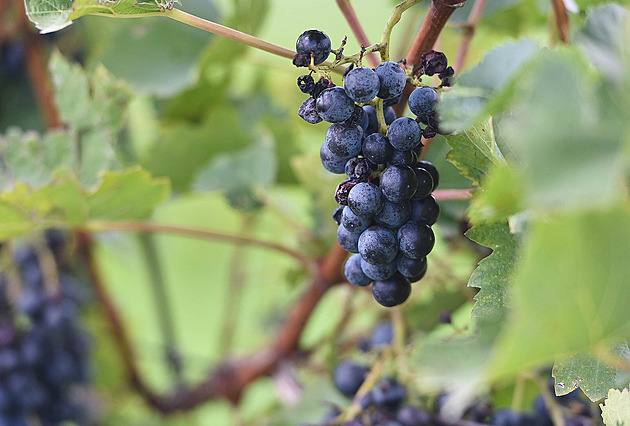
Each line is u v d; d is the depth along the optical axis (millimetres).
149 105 1022
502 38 847
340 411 674
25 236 855
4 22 869
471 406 647
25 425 873
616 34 438
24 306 858
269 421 856
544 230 404
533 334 408
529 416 644
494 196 433
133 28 902
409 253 512
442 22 531
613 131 397
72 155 748
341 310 815
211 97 951
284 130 925
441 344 512
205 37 911
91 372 948
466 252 772
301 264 816
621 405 524
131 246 1044
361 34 582
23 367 857
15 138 742
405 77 497
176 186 931
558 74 407
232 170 859
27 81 943
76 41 943
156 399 978
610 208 399
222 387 924
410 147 498
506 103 461
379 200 503
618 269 406
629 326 415
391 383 657
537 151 394
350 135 502
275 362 843
